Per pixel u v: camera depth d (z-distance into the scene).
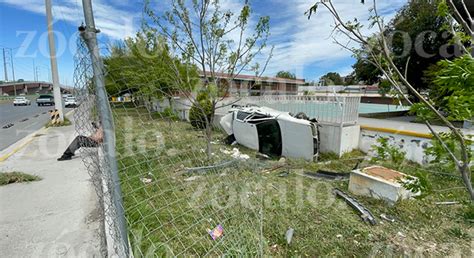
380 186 3.37
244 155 5.62
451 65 1.08
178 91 5.28
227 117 7.51
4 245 2.38
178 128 5.50
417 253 2.33
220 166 4.18
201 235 2.50
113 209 1.84
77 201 3.33
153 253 2.11
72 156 5.43
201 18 4.99
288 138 5.65
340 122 5.66
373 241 2.51
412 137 4.92
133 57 4.83
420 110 1.28
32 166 4.87
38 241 2.45
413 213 3.02
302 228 2.70
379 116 7.86
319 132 5.91
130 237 2.33
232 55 5.43
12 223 2.78
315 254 2.31
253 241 2.31
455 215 2.89
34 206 3.19
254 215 2.87
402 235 2.61
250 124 6.36
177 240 2.42
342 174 4.47
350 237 2.58
